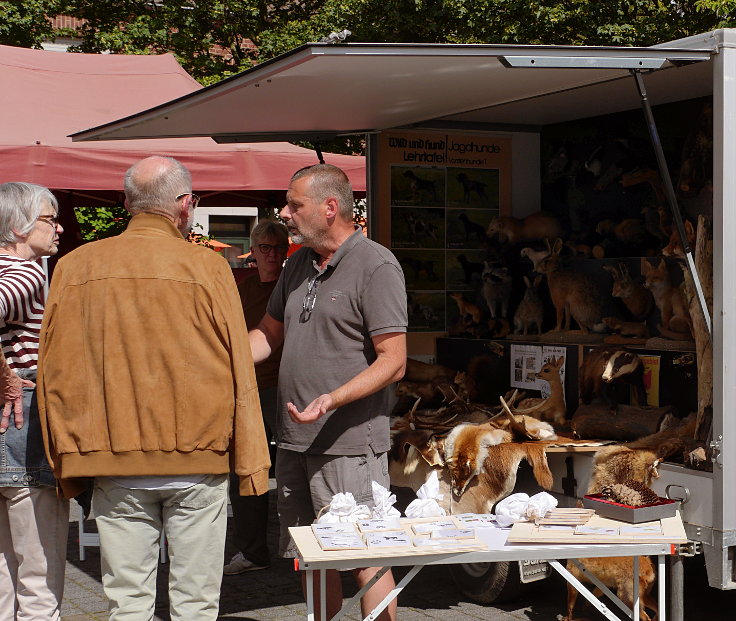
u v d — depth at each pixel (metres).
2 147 5.49
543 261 4.91
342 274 3.33
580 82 3.69
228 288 2.84
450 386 4.83
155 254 2.79
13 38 13.92
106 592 2.82
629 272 4.54
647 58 3.30
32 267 3.23
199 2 14.43
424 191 5.18
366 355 3.33
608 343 4.42
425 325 5.20
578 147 5.20
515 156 5.39
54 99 6.57
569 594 4.05
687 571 4.77
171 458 2.76
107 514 2.81
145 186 2.88
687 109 4.59
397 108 4.33
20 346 3.20
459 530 2.99
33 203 3.29
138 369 2.74
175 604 2.85
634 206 4.90
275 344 3.73
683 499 3.52
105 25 14.99
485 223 5.33
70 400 2.77
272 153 6.04
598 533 2.94
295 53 3.17
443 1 12.27
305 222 3.35
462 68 3.36
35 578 3.25
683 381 3.99
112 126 4.57
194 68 14.26
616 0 12.13
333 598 3.45
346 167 6.36
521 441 4.10
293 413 3.04
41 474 3.19
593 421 4.09
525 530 2.99
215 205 8.69
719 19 10.79
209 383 2.79
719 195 3.37
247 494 2.85
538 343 4.70
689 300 3.63
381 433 3.38
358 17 13.15
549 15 12.13
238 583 4.96
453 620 4.26
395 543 2.85
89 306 2.77
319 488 3.35
